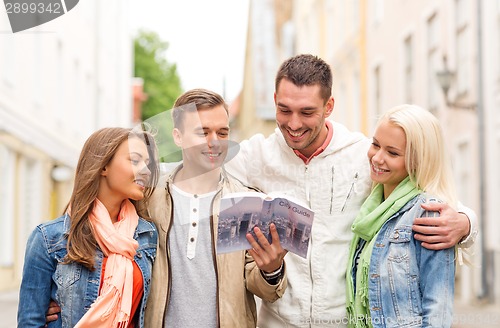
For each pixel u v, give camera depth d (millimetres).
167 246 3121
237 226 2930
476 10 11797
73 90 18594
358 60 17422
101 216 3006
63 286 2965
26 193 16156
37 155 16203
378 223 3133
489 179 11602
